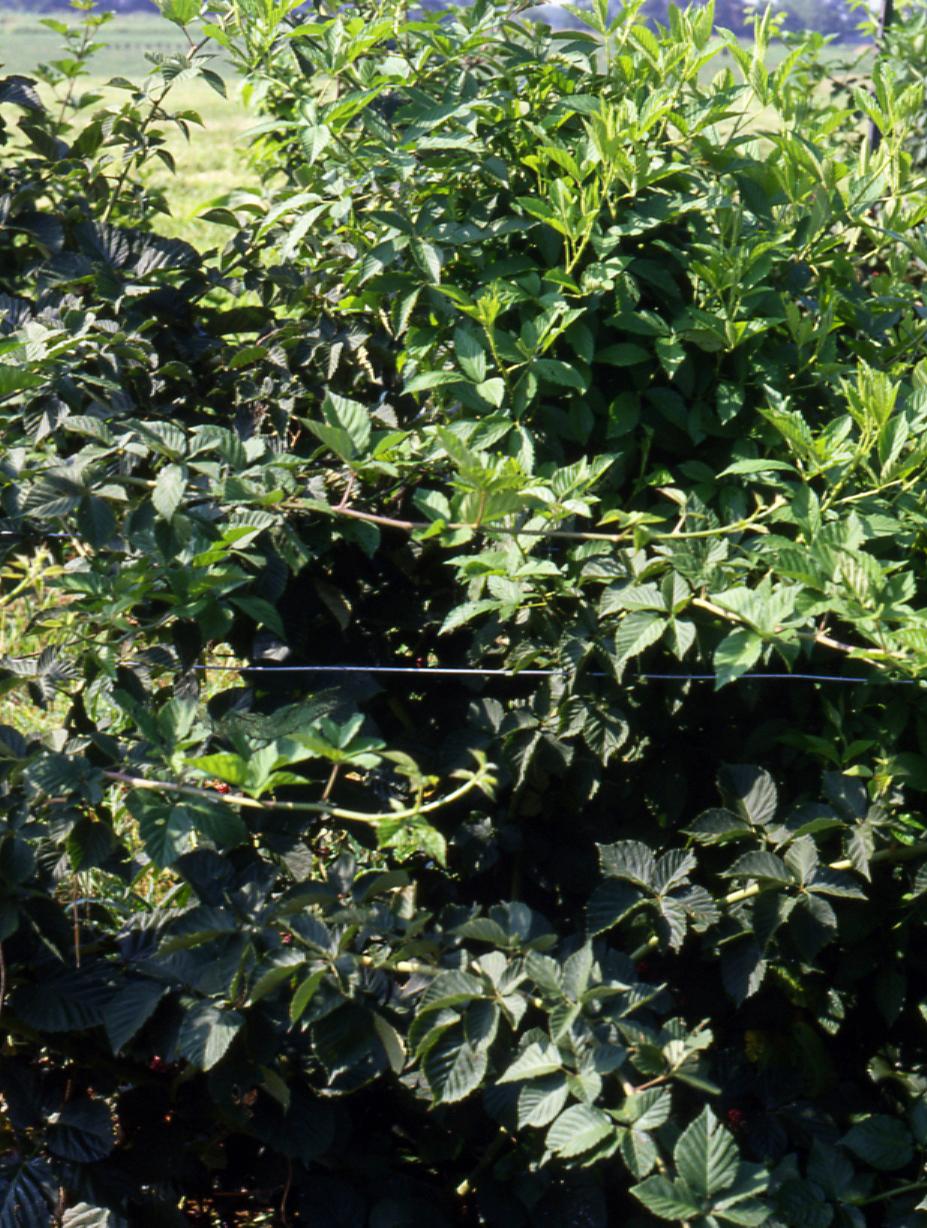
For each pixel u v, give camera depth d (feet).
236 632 7.15
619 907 6.24
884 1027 7.50
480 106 7.31
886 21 17.61
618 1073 5.54
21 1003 5.78
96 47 10.16
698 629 6.50
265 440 7.59
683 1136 5.12
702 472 7.18
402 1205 6.25
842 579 5.82
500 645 7.09
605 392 7.55
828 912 6.07
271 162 10.21
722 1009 7.36
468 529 6.21
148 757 5.81
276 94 9.11
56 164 9.23
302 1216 6.39
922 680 6.09
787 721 7.09
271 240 9.25
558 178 7.26
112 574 6.26
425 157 7.59
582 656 6.39
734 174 7.96
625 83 7.97
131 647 6.72
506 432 6.94
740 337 7.07
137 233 8.67
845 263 8.02
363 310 8.04
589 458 7.52
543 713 6.79
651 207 7.27
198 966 5.79
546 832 7.37
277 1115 6.07
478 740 6.89
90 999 5.81
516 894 7.25
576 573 6.78
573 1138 5.09
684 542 6.63
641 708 6.87
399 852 9.02
